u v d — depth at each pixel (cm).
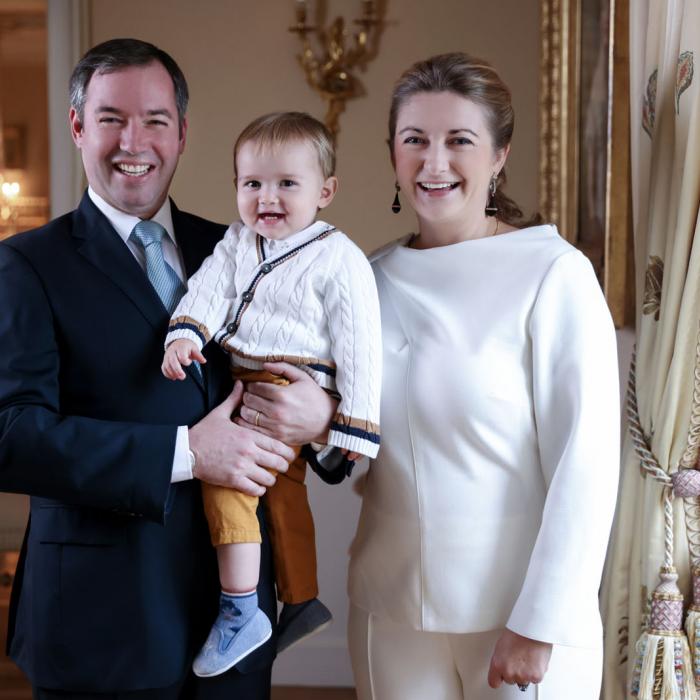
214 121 420
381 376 204
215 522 204
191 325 205
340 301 202
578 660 196
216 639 205
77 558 204
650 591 233
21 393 199
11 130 688
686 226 229
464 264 203
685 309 228
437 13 411
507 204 219
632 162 265
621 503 250
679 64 236
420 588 200
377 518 209
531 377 196
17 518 454
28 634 208
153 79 215
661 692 224
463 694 206
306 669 417
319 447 216
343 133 418
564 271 196
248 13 417
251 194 210
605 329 194
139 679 202
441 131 198
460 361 197
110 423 200
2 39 670
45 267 208
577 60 339
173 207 232
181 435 200
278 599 220
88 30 420
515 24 409
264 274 208
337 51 412
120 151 212
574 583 183
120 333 208
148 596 204
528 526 197
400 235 420
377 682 209
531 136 409
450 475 198
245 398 206
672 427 232
